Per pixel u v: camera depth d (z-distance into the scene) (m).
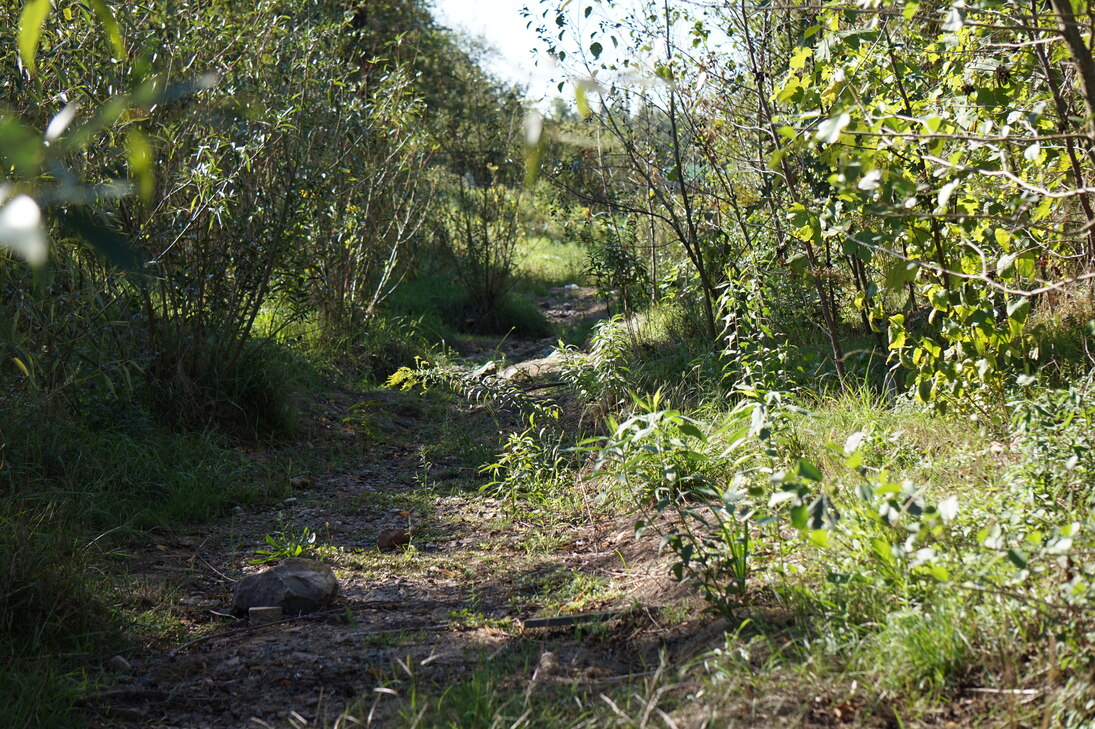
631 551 4.58
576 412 7.83
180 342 6.78
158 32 6.64
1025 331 5.39
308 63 8.73
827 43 4.51
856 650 2.87
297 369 8.55
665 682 3.06
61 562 3.98
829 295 7.21
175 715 3.21
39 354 5.41
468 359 11.51
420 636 3.79
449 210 15.38
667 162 8.62
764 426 4.25
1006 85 4.29
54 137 1.48
